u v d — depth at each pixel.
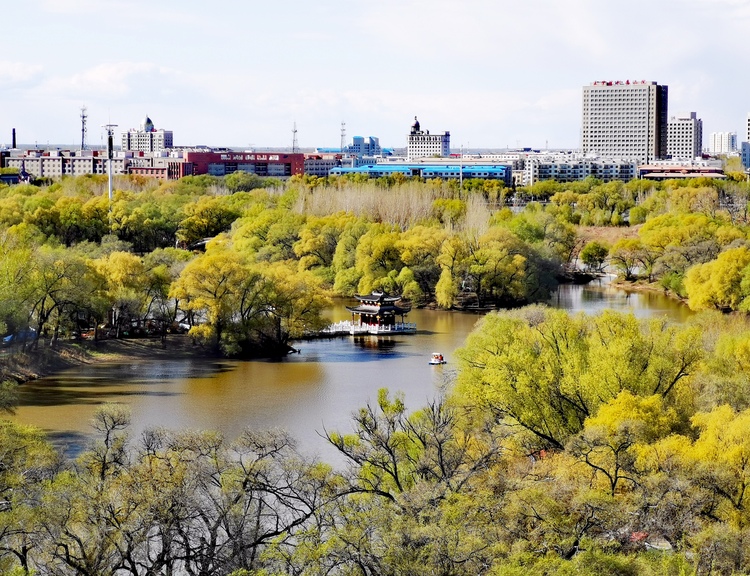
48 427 157.50
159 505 91.19
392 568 83.75
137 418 165.00
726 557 86.62
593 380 131.62
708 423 114.81
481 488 99.56
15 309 198.38
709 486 98.00
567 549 88.44
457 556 83.62
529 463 116.62
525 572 80.25
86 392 185.12
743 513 95.88
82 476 102.44
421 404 176.75
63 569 88.12
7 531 88.38
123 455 110.88
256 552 94.19
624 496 98.88
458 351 153.88
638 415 116.50
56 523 89.50
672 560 85.50
